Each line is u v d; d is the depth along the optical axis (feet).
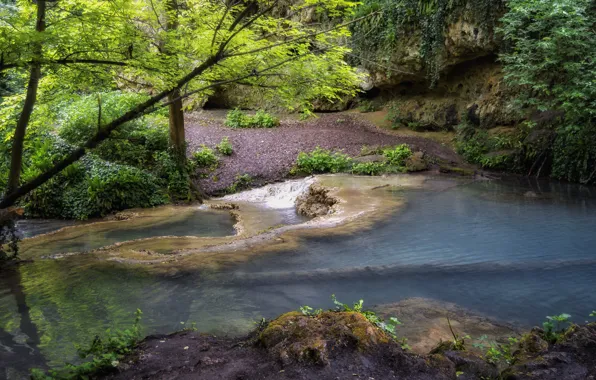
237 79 19.13
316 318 12.19
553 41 43.70
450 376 10.29
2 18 18.21
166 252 27.32
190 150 59.67
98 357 12.05
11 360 14.47
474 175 50.96
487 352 12.67
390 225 31.09
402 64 64.49
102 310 18.83
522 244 26.86
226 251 26.03
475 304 19.01
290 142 63.16
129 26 20.52
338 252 25.76
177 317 18.03
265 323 14.67
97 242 33.27
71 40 19.71
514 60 48.14
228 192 52.75
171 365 11.48
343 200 38.60
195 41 21.16
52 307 19.22
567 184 46.24
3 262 25.67
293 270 22.99
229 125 72.38
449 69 61.57
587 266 23.08
